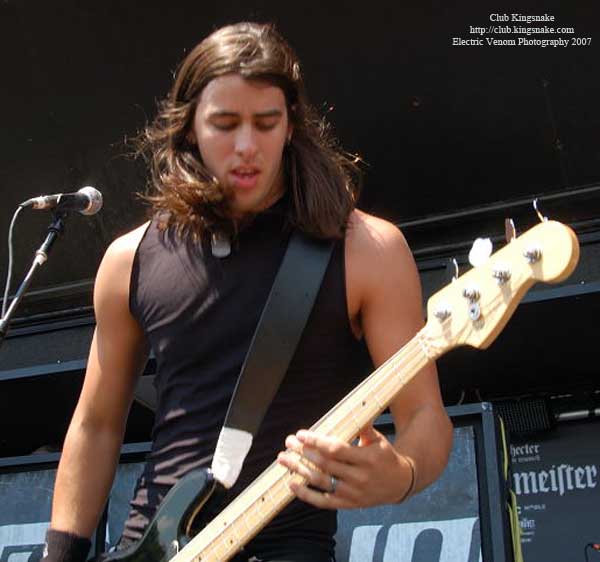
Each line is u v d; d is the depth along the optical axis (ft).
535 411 12.30
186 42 12.80
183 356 6.15
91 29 12.99
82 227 14.23
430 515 10.28
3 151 14.11
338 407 5.59
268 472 5.67
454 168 12.80
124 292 6.52
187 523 5.79
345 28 12.22
